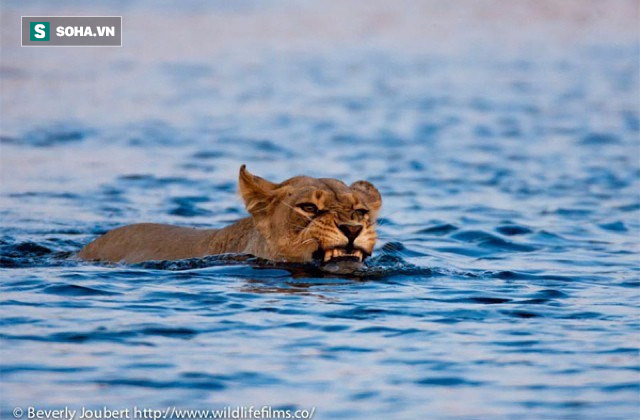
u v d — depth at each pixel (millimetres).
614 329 10750
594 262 14883
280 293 12102
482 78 46781
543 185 22891
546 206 20297
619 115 35812
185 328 10547
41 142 27969
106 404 8422
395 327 10727
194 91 40844
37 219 18078
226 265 13461
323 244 12906
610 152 28031
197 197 20781
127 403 8453
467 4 77312
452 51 57125
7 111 33938
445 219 18625
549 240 16781
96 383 8891
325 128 32156
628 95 41312
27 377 9000
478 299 12086
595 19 70438
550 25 68375
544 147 28844
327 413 8312
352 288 12492
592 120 34594
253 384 8938
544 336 10477
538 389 8883
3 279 12695
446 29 66438
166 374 9141
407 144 29156
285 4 76500
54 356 9562
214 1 76250
